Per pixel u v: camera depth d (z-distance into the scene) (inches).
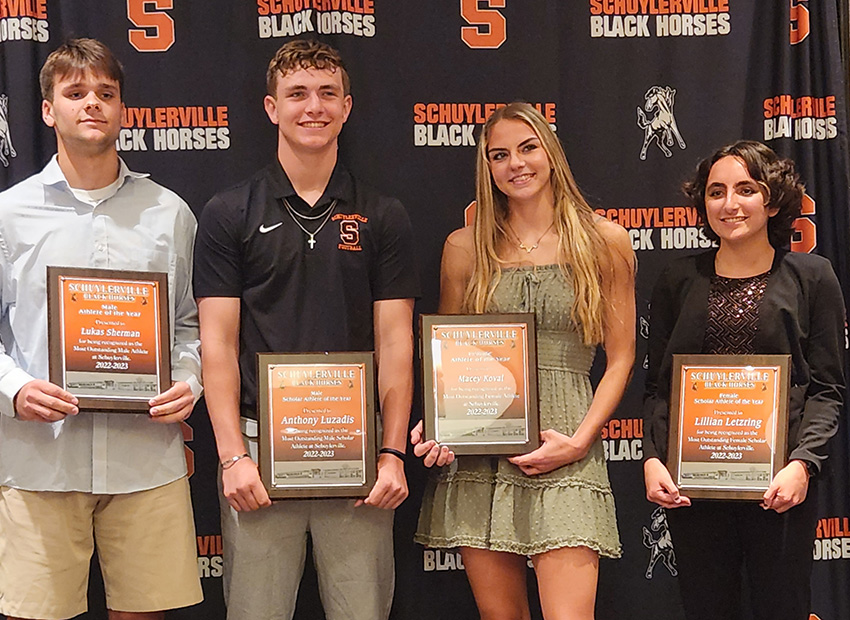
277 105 85.9
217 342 84.8
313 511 86.8
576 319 85.5
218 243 85.1
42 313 83.4
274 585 85.7
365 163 104.2
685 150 106.4
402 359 87.1
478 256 87.7
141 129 102.4
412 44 104.2
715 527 86.0
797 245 105.2
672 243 106.7
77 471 83.8
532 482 83.8
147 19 101.7
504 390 83.7
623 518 106.9
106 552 86.9
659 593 107.0
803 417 83.7
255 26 102.5
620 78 105.9
